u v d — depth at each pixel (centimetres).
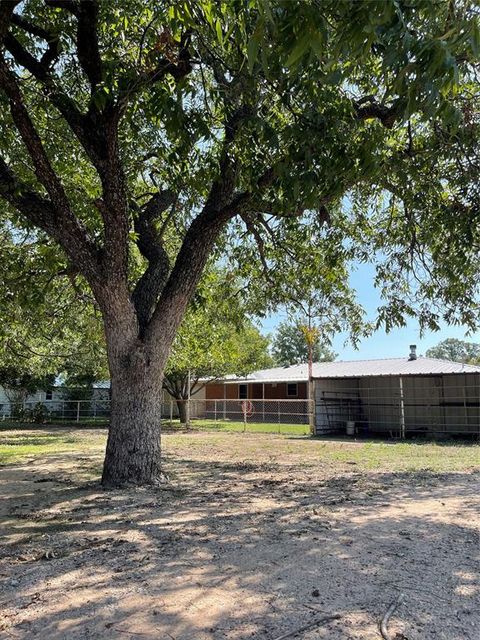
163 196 877
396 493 716
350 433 2034
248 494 703
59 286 1118
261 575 383
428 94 245
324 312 1086
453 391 1975
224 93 508
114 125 614
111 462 753
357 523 536
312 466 1038
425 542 468
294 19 213
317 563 409
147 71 545
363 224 958
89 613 322
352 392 2233
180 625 303
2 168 657
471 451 1364
